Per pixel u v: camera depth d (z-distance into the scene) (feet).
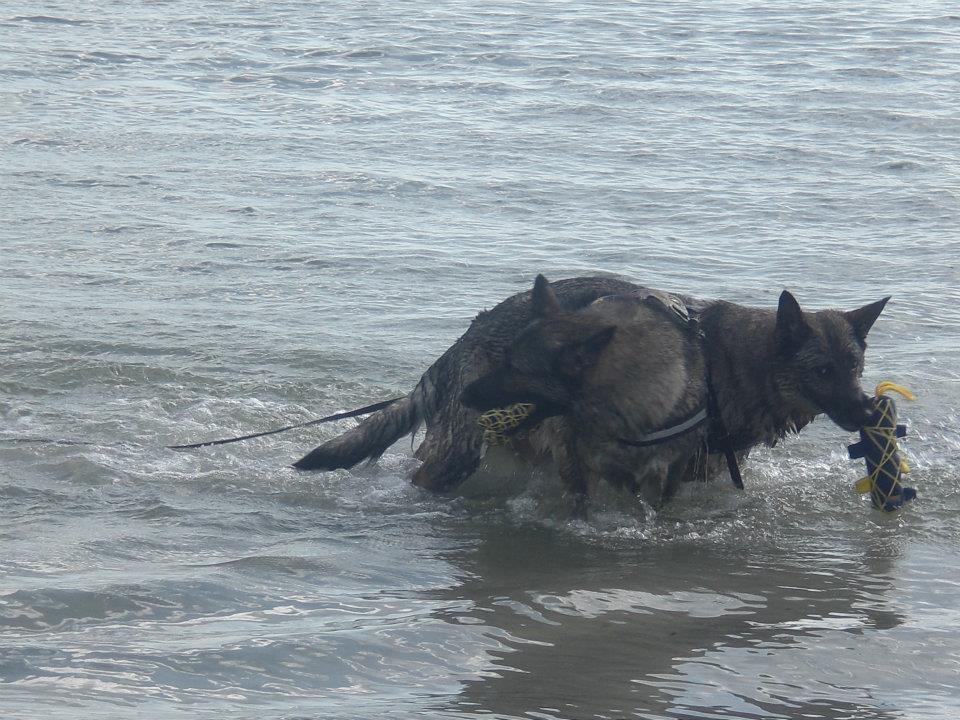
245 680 15.28
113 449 25.93
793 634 17.79
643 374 23.61
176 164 54.34
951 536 23.02
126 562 19.92
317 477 25.61
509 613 18.34
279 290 37.86
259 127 62.44
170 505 23.26
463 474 25.59
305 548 21.35
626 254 42.42
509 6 108.27
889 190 51.70
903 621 18.43
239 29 92.27
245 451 26.53
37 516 22.20
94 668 15.25
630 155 57.98
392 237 44.29
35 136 58.29
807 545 22.59
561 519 24.17
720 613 18.71
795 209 48.91
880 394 24.30
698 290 38.29
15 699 14.21
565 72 77.97
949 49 86.79
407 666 16.06
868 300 37.55
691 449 24.44
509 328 25.30
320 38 88.99
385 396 29.84
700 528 23.68
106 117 63.36
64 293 36.70
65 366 30.50
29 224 44.14
